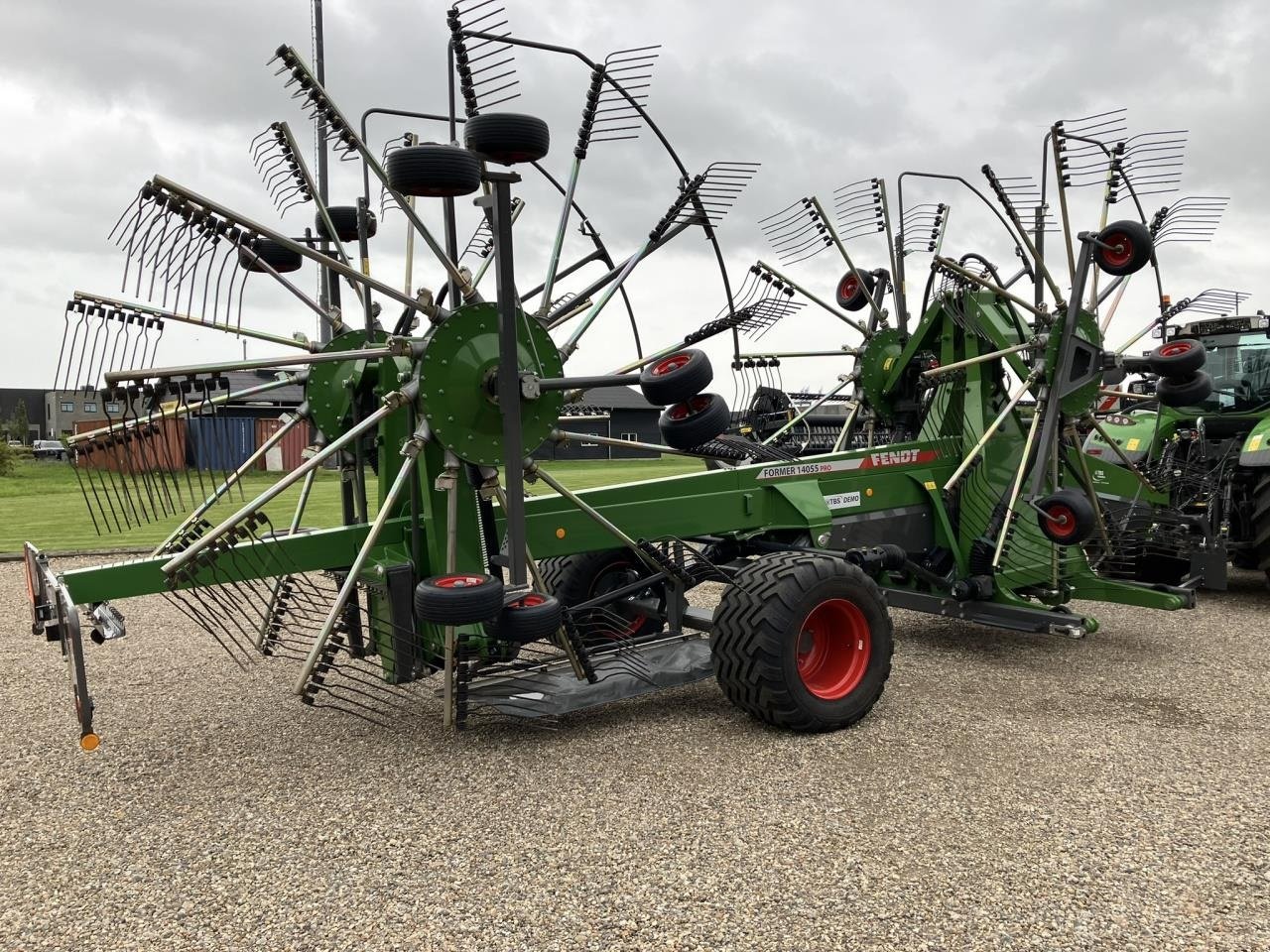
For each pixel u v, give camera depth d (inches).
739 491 177.6
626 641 167.3
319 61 379.6
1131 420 312.5
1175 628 232.1
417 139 173.5
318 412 165.6
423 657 148.6
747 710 150.1
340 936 92.9
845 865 105.4
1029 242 191.3
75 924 96.3
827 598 148.5
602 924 94.0
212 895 101.4
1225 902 96.7
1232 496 279.6
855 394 233.5
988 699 169.6
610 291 156.6
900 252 228.2
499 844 112.0
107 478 134.6
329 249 175.3
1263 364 292.7
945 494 201.5
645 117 157.0
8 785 134.6
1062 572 207.9
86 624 245.0
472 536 147.6
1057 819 116.7
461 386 135.9
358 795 127.7
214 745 150.3
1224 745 143.8
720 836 113.1
